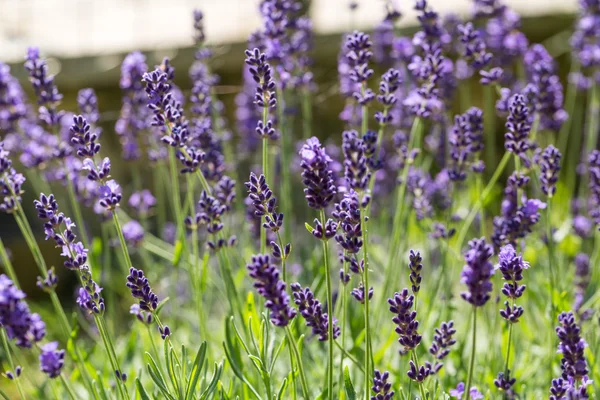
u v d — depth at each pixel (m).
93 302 1.21
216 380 1.20
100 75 2.50
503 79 1.69
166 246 1.68
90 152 1.23
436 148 1.61
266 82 1.25
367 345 1.16
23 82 2.45
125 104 1.52
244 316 1.31
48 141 1.54
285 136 1.54
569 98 2.30
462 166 1.40
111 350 1.23
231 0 2.73
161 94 1.26
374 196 1.68
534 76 1.44
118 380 1.22
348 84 1.57
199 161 1.29
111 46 2.57
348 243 1.18
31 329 1.21
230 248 1.41
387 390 1.17
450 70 1.57
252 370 1.32
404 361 1.33
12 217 2.36
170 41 2.52
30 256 2.31
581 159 1.80
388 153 1.95
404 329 1.16
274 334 1.29
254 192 1.18
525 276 1.42
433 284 1.42
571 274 1.52
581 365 1.18
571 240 1.61
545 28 2.34
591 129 1.65
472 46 1.42
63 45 2.63
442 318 1.40
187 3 2.77
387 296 1.43
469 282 1.11
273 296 1.11
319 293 1.38
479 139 1.39
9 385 1.58
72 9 2.89
